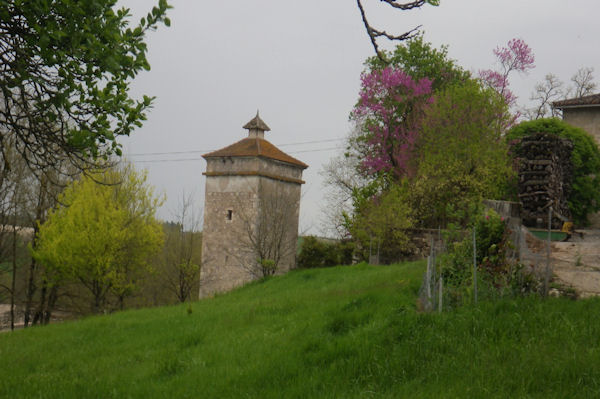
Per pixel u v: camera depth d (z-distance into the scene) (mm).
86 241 29312
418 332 7617
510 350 6551
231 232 37188
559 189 16750
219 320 12758
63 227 29516
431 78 36938
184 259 34781
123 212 30812
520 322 7355
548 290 8555
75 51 6367
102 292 32906
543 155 15414
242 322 12016
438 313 8289
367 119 35156
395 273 15195
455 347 7008
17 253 33406
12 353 12102
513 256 9164
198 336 11023
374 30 6730
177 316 14680
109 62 6480
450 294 8922
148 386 7871
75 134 6965
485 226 9523
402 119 34219
